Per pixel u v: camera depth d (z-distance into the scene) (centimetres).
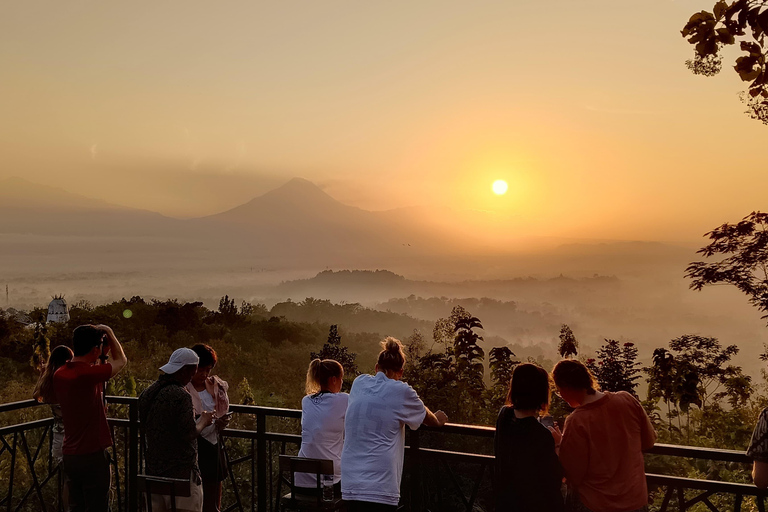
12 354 2714
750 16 374
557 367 355
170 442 445
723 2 380
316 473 429
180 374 461
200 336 3778
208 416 466
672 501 648
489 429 420
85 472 503
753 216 768
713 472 698
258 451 511
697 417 891
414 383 818
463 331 830
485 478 613
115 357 520
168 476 444
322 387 483
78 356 509
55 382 504
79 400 501
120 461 833
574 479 344
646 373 845
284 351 4125
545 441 341
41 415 1320
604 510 335
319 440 461
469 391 790
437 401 782
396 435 418
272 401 1353
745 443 814
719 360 862
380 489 405
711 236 785
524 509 337
